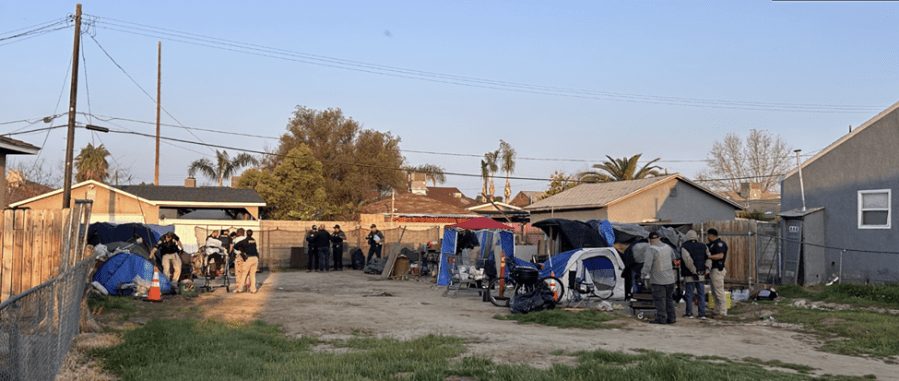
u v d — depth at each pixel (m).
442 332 11.05
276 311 13.62
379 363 8.10
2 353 5.10
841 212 19.36
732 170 62.59
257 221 30.45
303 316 12.89
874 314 13.75
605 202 30.41
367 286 20.30
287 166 43.97
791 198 20.73
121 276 15.30
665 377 7.35
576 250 16.25
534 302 13.91
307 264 29.89
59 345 7.27
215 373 7.36
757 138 61.41
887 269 18.20
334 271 27.70
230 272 24.45
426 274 24.98
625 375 7.28
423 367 7.77
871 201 18.80
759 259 19.75
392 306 14.80
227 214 35.16
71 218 11.97
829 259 19.48
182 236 29.19
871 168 18.80
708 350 9.84
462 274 17.84
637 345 10.05
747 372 7.90
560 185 54.44
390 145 55.31
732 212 34.12
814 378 7.83
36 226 12.27
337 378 7.16
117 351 8.40
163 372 7.37
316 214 45.16
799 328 12.39
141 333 9.71
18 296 5.12
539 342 10.04
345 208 47.47
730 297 15.16
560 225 17.34
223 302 15.06
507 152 57.25
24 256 12.18
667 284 12.74
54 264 12.27
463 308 14.85
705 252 13.88
